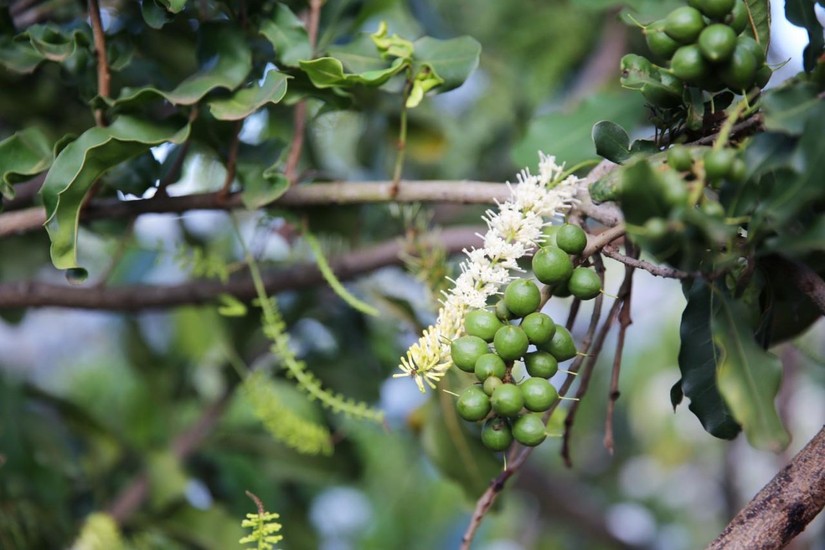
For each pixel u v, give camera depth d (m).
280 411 3.15
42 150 2.93
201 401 4.05
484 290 2.75
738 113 2.72
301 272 3.18
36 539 3.24
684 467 5.73
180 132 2.88
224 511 3.33
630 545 5.06
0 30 2.96
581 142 3.17
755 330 2.83
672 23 2.72
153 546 3.38
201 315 3.40
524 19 4.39
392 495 5.07
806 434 5.45
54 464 3.29
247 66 2.92
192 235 3.52
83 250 4.18
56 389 5.32
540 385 2.71
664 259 2.68
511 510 5.75
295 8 3.03
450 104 4.59
